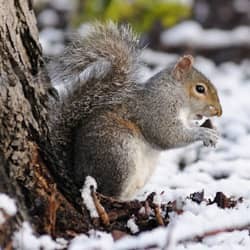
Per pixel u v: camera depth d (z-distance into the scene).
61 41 22.69
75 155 9.95
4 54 8.98
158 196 9.98
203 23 26.20
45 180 8.86
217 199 9.80
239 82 22.11
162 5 21.64
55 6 24.89
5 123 8.72
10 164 8.66
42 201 8.65
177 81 11.40
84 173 9.89
